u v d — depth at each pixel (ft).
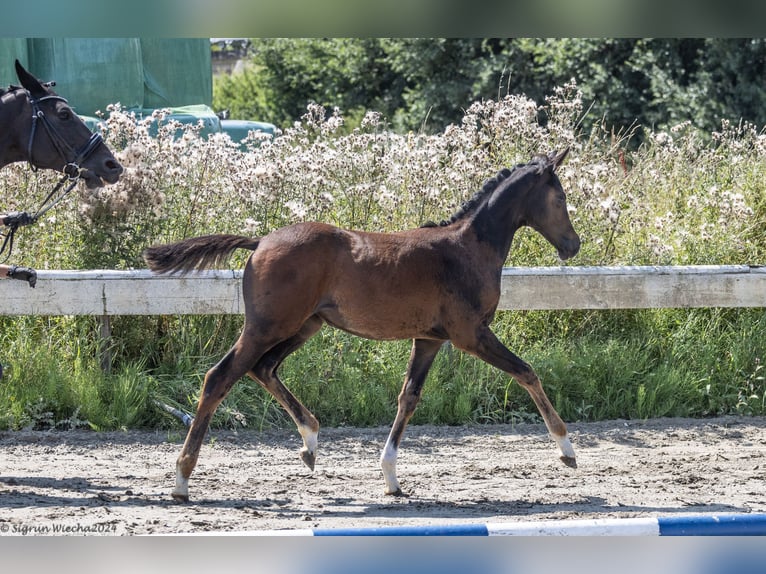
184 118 66.28
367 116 46.96
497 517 26.99
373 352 41.86
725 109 102.83
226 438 37.35
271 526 25.39
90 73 66.85
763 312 45.42
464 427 39.70
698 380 42.50
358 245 29.60
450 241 30.48
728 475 32.91
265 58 152.97
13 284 38.40
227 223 43.39
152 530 24.44
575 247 32.50
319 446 36.65
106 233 41.24
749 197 49.96
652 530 21.15
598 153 49.96
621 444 37.40
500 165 46.09
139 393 38.70
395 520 26.32
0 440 35.86
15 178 41.98
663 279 41.91
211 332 41.75
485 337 30.66
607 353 42.73
